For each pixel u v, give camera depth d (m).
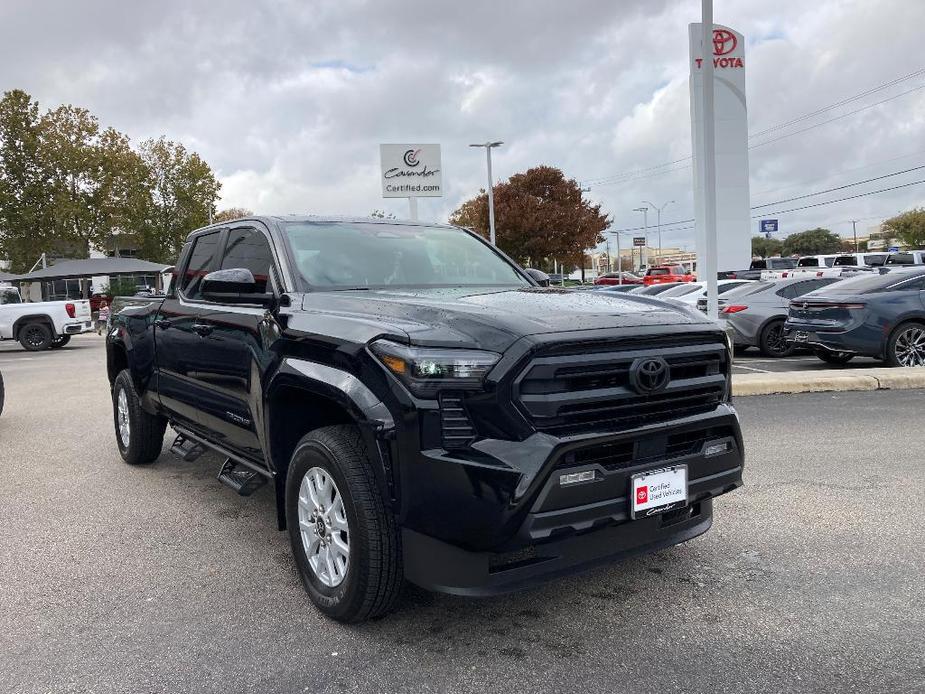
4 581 3.99
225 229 5.02
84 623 3.47
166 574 4.06
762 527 4.54
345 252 4.41
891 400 8.71
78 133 38.69
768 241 107.50
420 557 3.00
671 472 3.19
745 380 9.52
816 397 9.08
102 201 39.03
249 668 3.04
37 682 2.95
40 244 38.25
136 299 6.27
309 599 3.69
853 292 11.24
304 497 3.56
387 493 3.02
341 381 3.21
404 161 33.44
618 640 3.20
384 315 3.33
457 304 3.34
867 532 4.40
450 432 2.90
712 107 10.83
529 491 2.80
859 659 2.97
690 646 3.13
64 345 23.56
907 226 81.31
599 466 2.98
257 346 3.98
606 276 59.97
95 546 4.52
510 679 2.91
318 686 2.89
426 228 5.10
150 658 3.13
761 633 3.22
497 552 2.89
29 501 5.48
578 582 3.82
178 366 5.14
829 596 3.56
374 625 3.39
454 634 3.29
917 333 10.92
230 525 4.89
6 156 37.56
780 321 13.91
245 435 4.28
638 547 3.29
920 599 3.50
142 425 6.20
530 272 5.06
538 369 2.88
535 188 50.12
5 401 10.80
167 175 53.34
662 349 3.21
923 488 5.23
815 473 5.68
